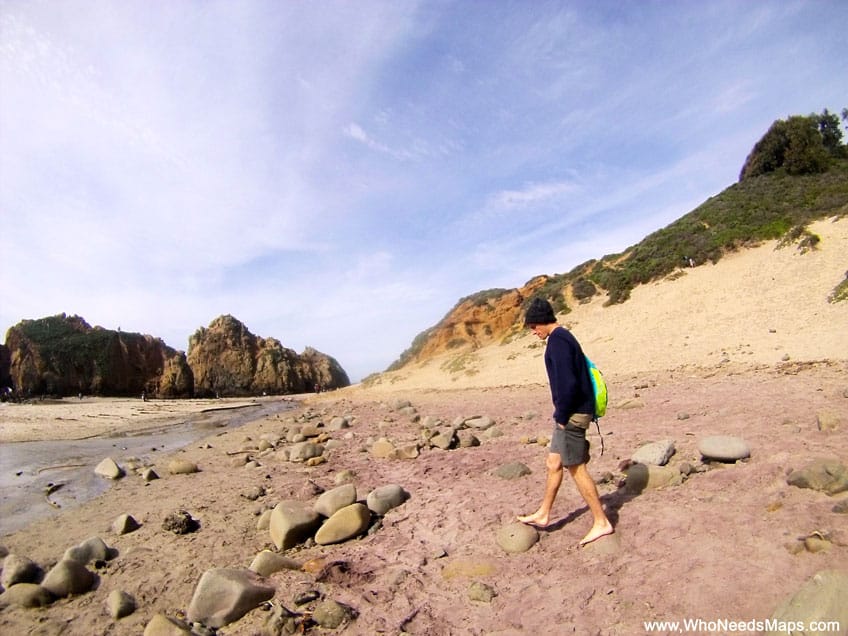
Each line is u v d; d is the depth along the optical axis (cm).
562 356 379
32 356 5412
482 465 732
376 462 862
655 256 2930
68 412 2877
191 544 529
